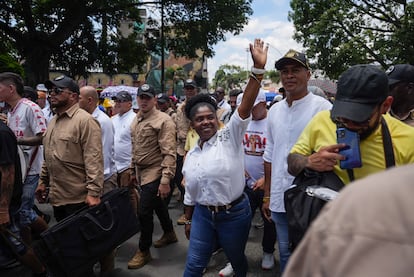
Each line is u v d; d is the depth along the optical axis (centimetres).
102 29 2162
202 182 260
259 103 362
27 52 1983
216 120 271
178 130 584
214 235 271
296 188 170
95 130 324
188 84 589
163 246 445
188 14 2130
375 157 163
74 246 294
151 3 2067
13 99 395
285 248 261
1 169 302
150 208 395
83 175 329
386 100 158
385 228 61
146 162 401
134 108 884
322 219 71
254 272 376
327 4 1989
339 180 166
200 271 270
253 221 538
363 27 1953
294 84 254
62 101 323
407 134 164
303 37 2098
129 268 387
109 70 2302
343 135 160
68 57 2186
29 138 392
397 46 1780
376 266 60
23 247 328
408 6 1748
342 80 160
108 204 317
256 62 243
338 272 63
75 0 1931
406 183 65
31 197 396
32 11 2088
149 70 3709
